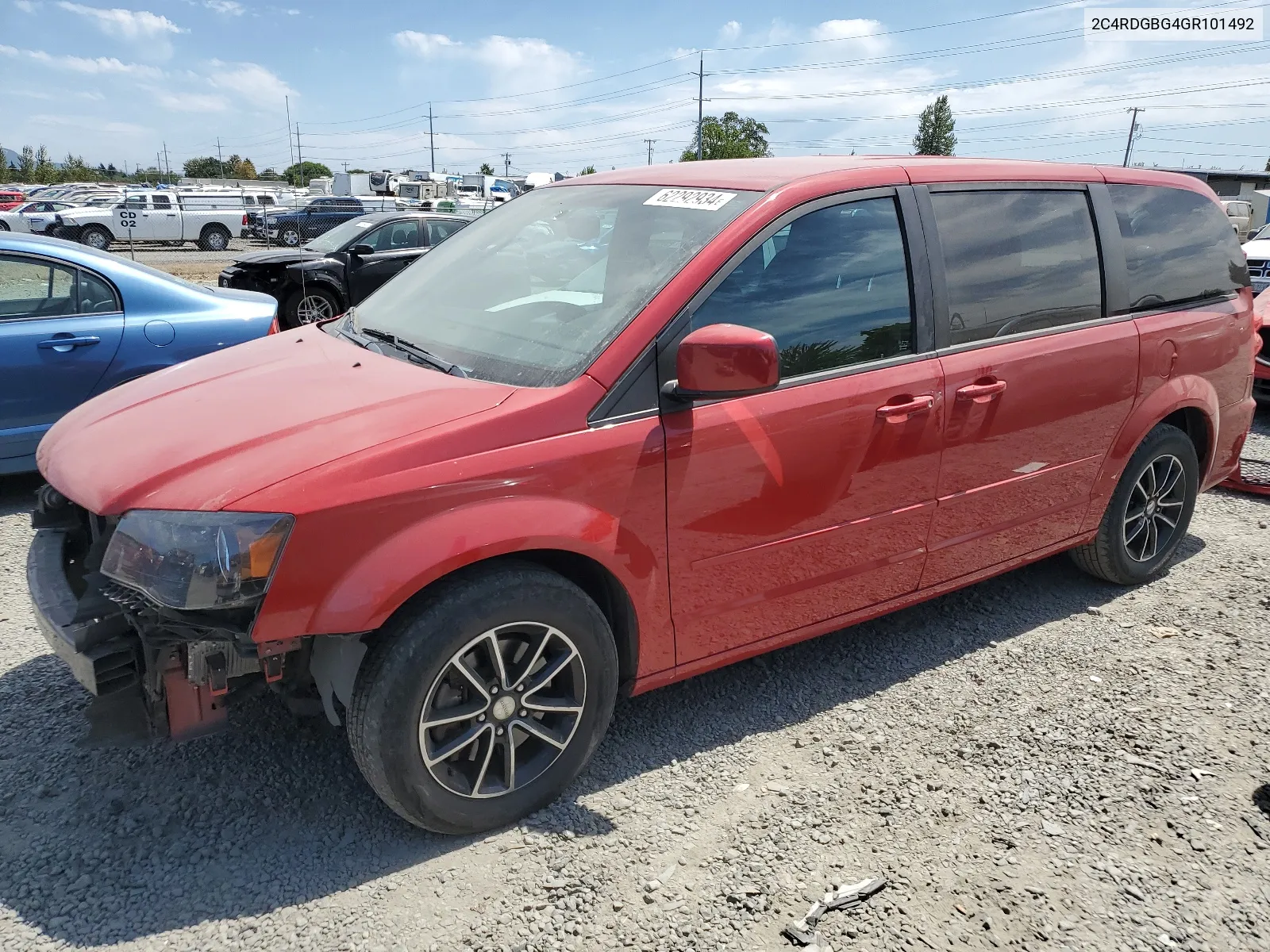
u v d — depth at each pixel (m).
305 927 2.20
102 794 2.66
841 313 2.93
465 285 3.25
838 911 2.29
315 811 2.62
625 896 2.32
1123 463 3.88
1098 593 4.21
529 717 2.54
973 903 2.33
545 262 3.11
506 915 2.26
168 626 2.22
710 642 2.87
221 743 2.91
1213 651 3.67
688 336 2.46
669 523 2.62
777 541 2.87
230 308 5.75
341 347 3.11
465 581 2.35
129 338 5.30
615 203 3.20
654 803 2.70
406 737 2.30
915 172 3.19
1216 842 2.58
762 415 2.72
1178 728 3.13
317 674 2.39
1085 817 2.67
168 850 2.45
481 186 46.84
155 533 2.16
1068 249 3.58
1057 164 3.71
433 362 2.77
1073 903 2.34
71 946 2.12
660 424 2.56
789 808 2.69
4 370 4.92
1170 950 2.21
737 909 2.29
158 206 29.48
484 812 2.50
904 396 3.02
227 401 2.66
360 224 13.23
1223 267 4.27
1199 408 4.14
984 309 3.28
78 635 2.30
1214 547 4.81
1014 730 3.10
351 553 2.18
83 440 2.63
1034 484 3.56
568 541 2.42
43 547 2.71
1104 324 3.66
